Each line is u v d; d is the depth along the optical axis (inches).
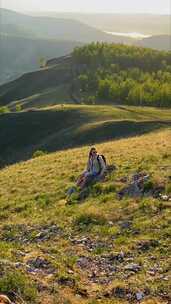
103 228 783.7
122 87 6589.6
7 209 1059.9
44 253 678.5
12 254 626.2
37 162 1624.0
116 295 532.1
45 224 875.4
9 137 4562.0
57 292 506.0
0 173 1587.1
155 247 673.0
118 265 629.9
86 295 525.3
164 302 510.9
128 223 789.2
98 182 1058.1
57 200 1045.2
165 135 1721.2
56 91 7824.8
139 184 953.5
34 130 4618.6
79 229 810.2
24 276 505.7
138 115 4840.1
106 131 3718.0
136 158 1216.2
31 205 1042.7
